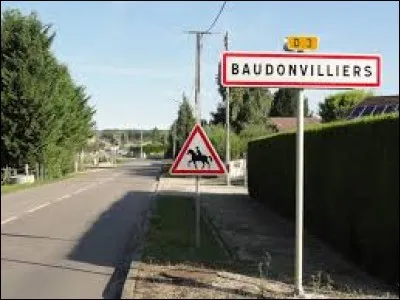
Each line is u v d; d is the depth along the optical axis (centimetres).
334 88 877
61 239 1552
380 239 1045
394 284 984
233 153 5381
